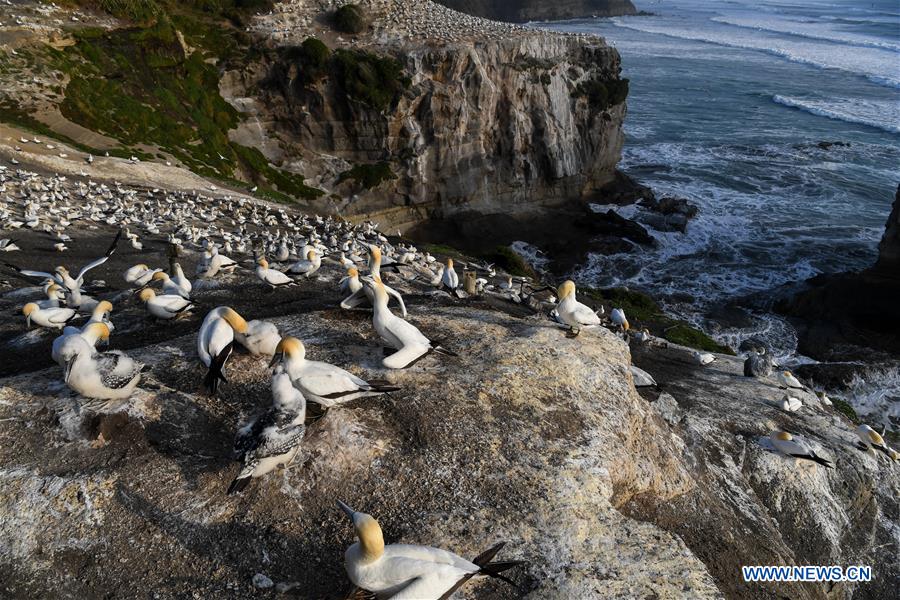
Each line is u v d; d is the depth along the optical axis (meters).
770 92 98.81
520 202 56.62
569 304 11.22
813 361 36.41
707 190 61.88
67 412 8.05
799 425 15.02
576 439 8.83
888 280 39.81
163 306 12.73
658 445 10.34
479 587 6.66
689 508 10.06
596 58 59.41
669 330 30.92
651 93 98.19
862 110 87.94
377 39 52.19
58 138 35.66
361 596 6.04
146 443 7.85
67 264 19.88
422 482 7.73
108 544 6.86
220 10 51.81
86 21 43.22
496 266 36.06
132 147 38.94
